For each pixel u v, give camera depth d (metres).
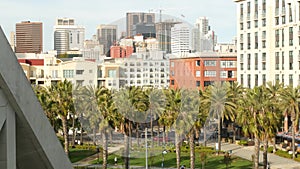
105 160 26.05
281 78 71.69
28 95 8.41
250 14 78.94
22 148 8.87
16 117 8.39
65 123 44.09
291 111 50.44
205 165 44.56
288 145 55.25
